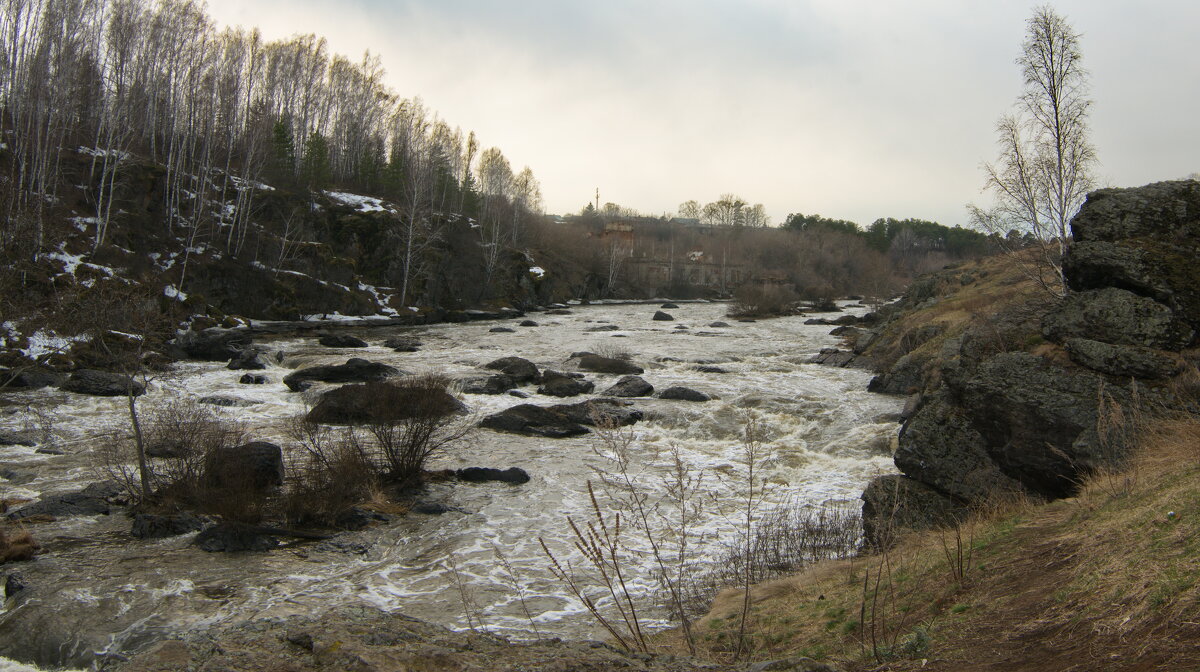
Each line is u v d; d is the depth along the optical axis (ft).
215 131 188.44
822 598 26.13
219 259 160.15
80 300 74.64
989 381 35.27
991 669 16.17
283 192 197.36
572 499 51.21
